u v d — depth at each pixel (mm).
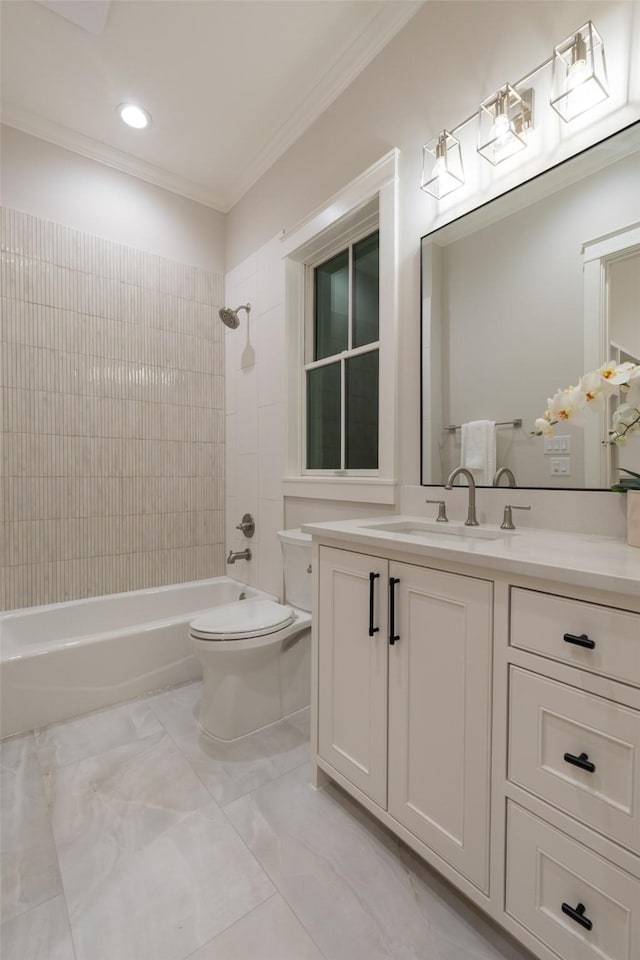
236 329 2863
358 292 2109
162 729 1829
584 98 1207
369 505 1897
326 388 2297
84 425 2459
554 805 844
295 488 2320
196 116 2242
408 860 1205
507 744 917
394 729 1175
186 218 2842
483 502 1476
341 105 2010
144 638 2098
